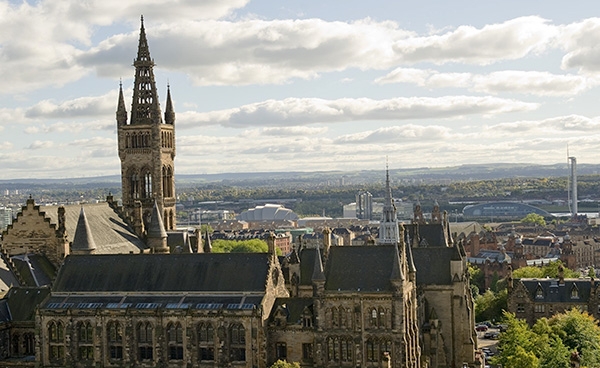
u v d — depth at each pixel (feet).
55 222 644.69
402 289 518.78
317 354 532.73
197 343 538.06
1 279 588.91
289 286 651.25
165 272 567.18
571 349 581.94
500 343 635.66
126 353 546.67
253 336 527.81
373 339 524.11
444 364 612.29
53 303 565.53
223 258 564.30
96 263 583.99
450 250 624.59
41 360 561.84
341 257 551.18
